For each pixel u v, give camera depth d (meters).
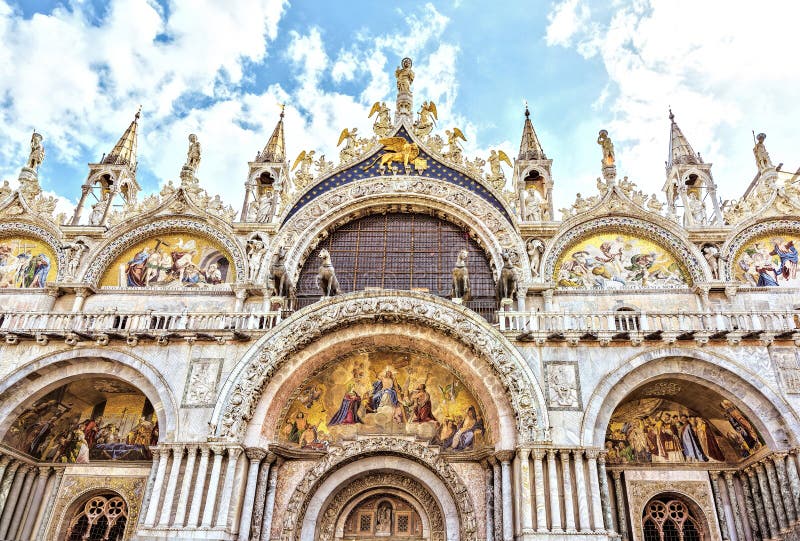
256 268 27.97
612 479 23.81
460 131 31.64
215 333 23.38
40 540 23.59
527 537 19.55
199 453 21.69
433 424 23.84
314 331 23.44
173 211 29.34
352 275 28.92
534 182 31.23
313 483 22.78
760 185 28.91
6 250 29.12
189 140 31.23
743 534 22.59
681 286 26.78
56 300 27.75
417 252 29.42
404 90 33.00
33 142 31.20
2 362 23.30
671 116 32.53
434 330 23.64
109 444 25.16
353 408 24.28
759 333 21.95
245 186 30.73
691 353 22.22
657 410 24.83
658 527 23.39
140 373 23.05
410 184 29.89
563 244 28.02
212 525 20.38
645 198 28.50
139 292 27.95
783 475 20.73
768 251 27.30
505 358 22.34
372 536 23.53
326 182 30.48
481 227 28.77
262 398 22.89
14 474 23.88
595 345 22.69
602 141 30.42
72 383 24.44
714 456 23.98
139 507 23.91
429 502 23.52
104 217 29.55
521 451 20.88
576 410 21.56
